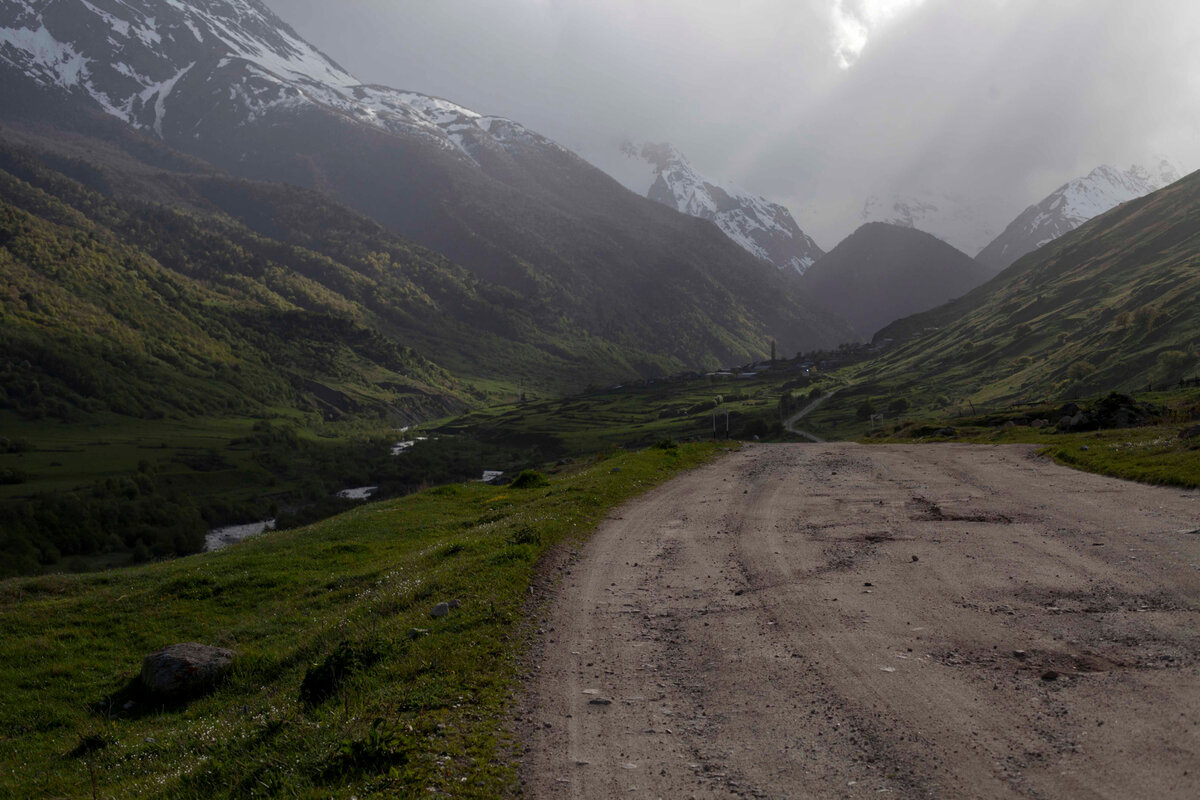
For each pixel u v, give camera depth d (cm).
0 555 10044
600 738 858
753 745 811
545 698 993
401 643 1245
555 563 1795
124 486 14575
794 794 700
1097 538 1653
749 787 721
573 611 1398
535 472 4053
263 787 810
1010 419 7188
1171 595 1197
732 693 961
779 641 1145
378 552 2719
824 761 760
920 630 1138
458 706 967
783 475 3419
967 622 1156
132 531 12000
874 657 1041
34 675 1762
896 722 833
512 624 1320
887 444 5581
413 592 1636
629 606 1409
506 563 1755
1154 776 673
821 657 1059
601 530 2241
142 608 2244
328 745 880
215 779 892
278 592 2289
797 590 1422
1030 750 743
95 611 2242
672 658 1112
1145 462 2653
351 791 761
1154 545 1536
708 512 2459
